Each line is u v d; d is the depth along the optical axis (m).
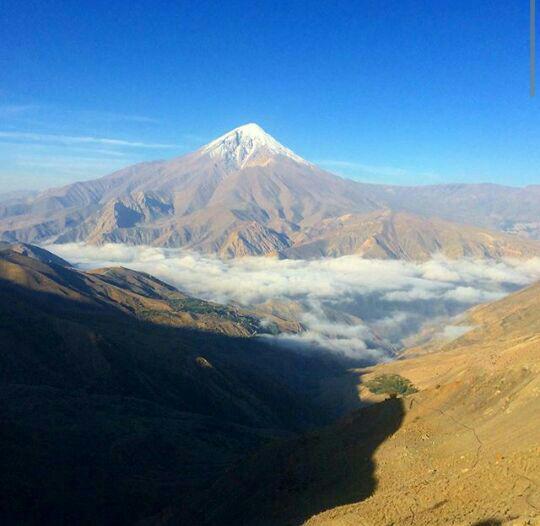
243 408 164.88
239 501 70.62
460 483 47.81
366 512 47.47
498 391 66.62
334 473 65.00
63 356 162.50
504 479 45.56
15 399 123.75
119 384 156.50
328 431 76.25
